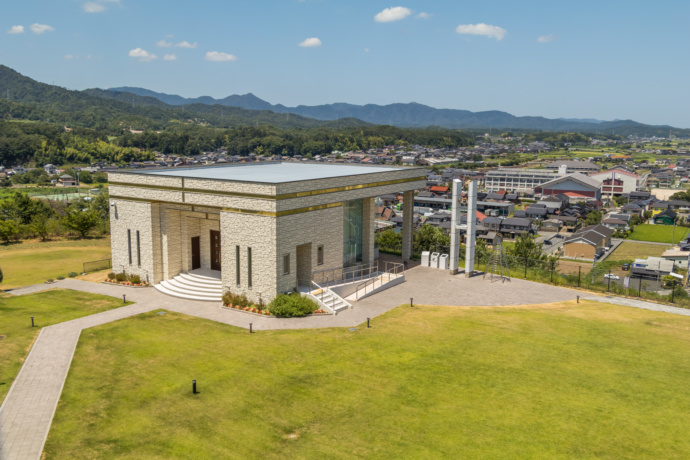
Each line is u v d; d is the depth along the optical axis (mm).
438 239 53031
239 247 30922
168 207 34844
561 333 27594
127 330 27141
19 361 23047
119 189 36344
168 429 17562
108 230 59375
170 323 28328
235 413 18641
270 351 24406
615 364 23469
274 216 29094
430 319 29688
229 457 15922
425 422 18094
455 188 39594
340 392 20312
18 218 64938
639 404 19625
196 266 36812
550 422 18172
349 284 34156
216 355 23891
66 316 29344
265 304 30422
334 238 34594
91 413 18609
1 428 17578
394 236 54938
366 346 25234
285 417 18391
